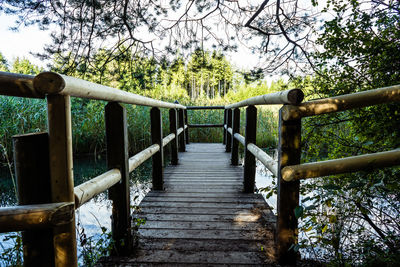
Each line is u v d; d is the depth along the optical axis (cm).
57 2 355
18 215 82
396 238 167
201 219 222
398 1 205
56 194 93
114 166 156
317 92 250
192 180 348
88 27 386
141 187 426
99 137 703
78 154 709
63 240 95
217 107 669
